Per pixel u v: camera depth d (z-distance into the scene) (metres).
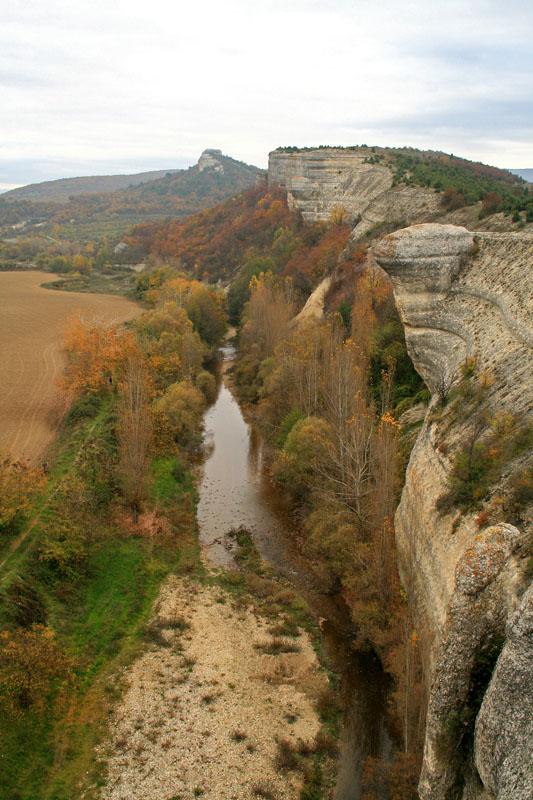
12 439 44.78
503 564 14.26
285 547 38.47
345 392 40.22
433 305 34.84
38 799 20.23
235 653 28.62
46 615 28.08
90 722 23.80
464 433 25.97
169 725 24.05
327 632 30.59
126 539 36.66
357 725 24.75
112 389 54.62
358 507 34.62
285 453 44.50
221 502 44.47
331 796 21.47
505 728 12.00
